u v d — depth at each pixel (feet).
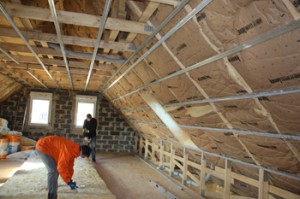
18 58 15.01
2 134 23.68
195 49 7.41
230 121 8.96
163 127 16.22
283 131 7.16
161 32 8.32
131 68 13.00
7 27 10.28
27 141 25.81
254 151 9.29
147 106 15.75
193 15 6.46
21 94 28.30
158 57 9.66
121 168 21.20
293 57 5.13
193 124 11.82
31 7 7.98
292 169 8.36
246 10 5.24
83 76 19.84
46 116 28.84
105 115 30.04
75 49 14.87
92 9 11.01
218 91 8.05
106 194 12.18
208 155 13.67
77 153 10.61
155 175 19.26
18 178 13.96
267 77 6.04
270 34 5.14
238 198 12.07
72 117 29.19
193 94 9.58
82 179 14.56
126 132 30.35
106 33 10.68
